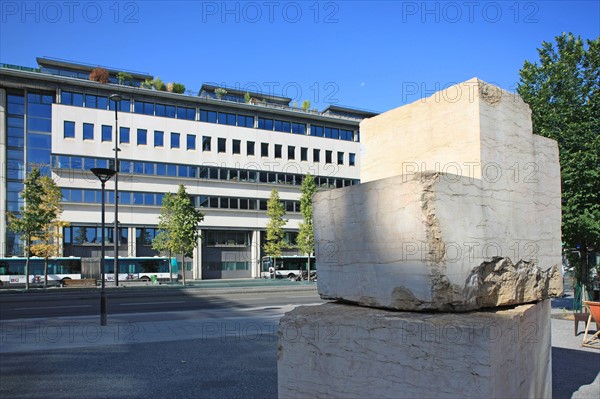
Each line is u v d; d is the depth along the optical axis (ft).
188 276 155.63
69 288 104.83
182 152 155.63
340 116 201.46
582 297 45.03
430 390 8.07
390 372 8.57
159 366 25.23
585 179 40.70
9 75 137.08
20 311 61.36
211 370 24.13
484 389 7.45
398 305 8.95
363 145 13.32
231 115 166.09
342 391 9.27
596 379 20.39
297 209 175.11
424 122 11.09
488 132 9.82
